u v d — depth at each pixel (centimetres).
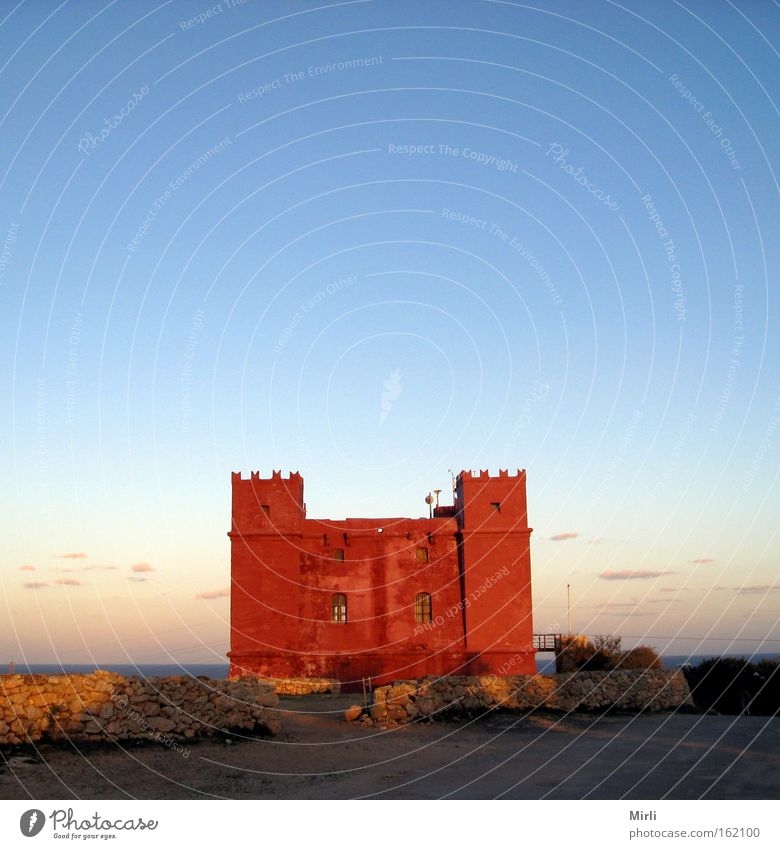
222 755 1897
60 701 1908
